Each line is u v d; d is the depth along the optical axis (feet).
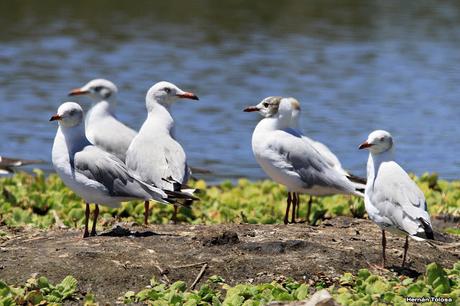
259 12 143.02
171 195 43.37
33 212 51.65
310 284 37.04
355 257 39.81
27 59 106.42
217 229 43.55
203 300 35.42
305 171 47.39
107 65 104.37
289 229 44.32
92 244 40.34
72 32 122.72
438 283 36.60
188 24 131.54
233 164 71.72
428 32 129.29
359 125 82.43
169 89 49.57
